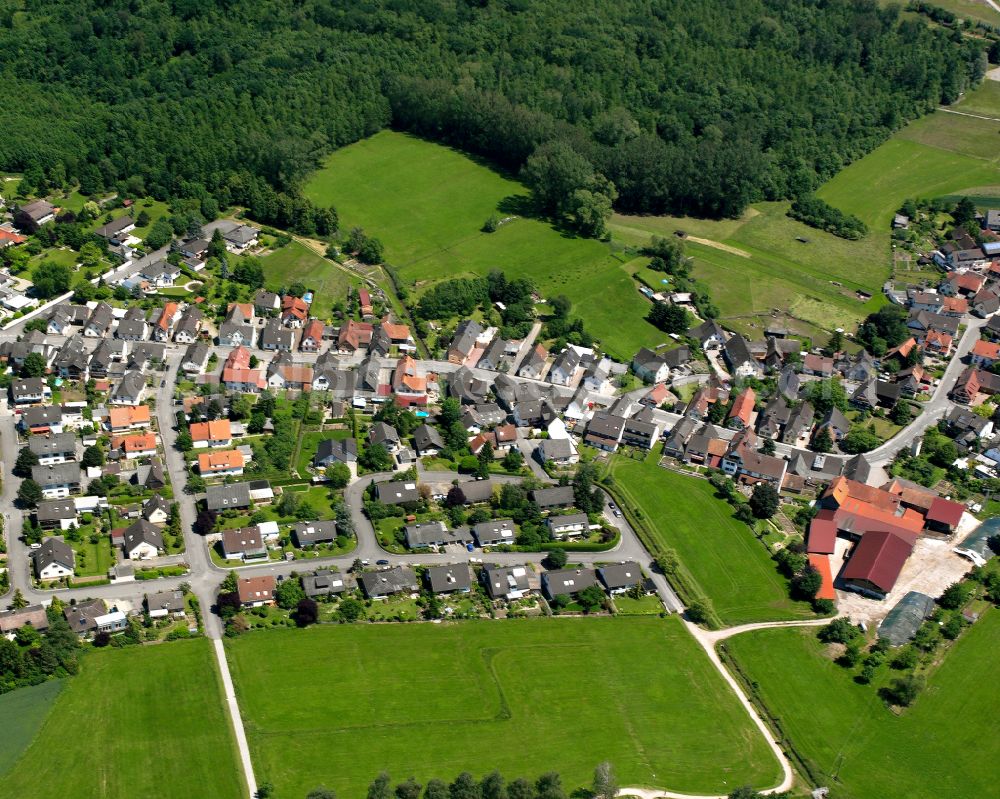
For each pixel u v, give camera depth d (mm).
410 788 160500
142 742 170750
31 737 169625
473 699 186000
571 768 173875
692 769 176250
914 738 185875
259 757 170125
